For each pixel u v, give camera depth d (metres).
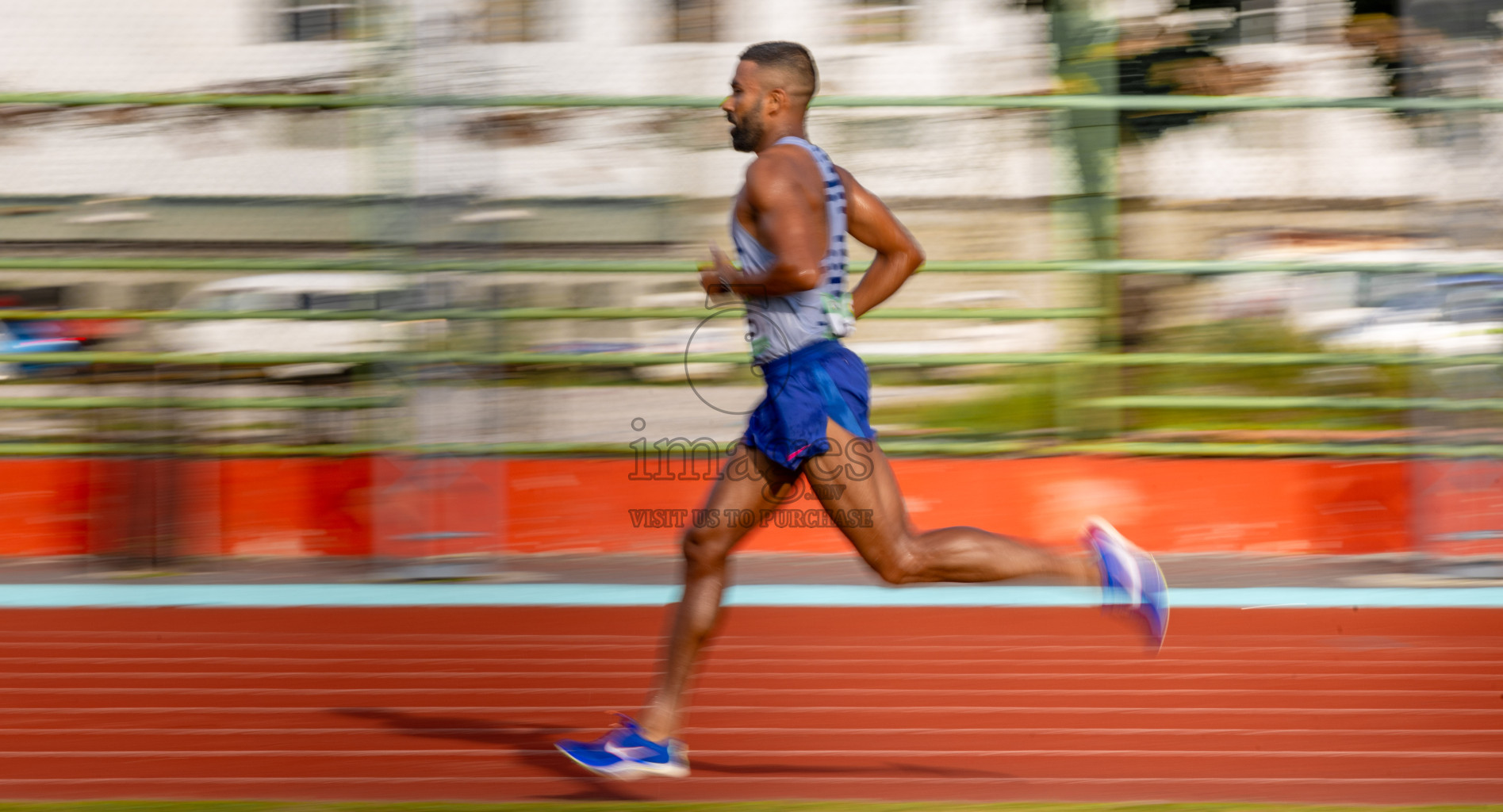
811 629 16.38
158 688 13.67
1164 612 9.65
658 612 17.38
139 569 18.98
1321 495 20.06
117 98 19.02
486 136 18.69
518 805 10.14
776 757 11.43
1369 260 19.97
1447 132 19.11
